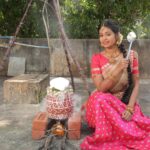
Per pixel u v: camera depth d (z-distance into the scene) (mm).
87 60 7910
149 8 8695
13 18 8531
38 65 7988
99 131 3371
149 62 7855
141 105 5398
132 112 3543
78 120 3812
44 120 3797
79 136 3756
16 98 5422
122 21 8680
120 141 3422
